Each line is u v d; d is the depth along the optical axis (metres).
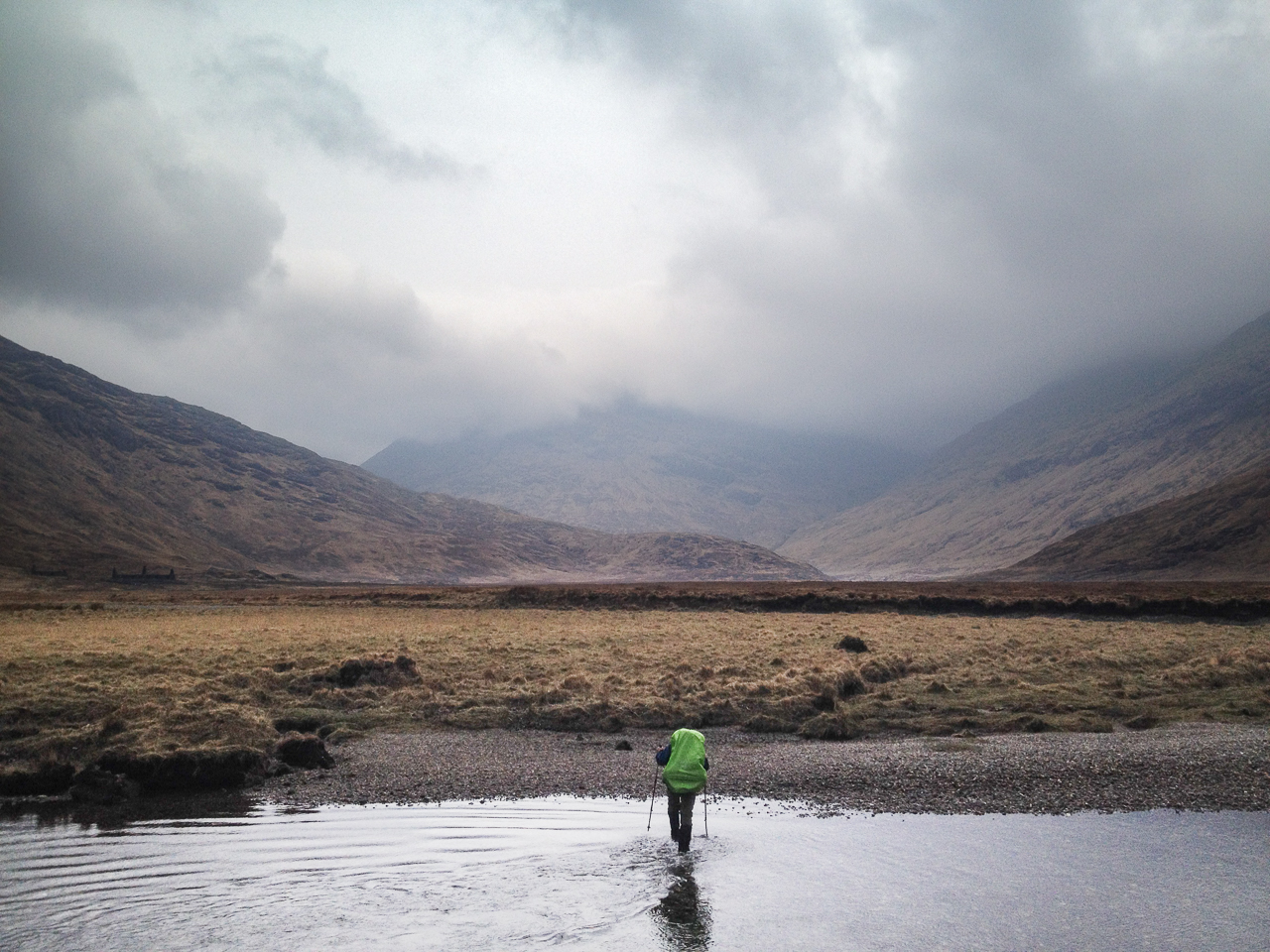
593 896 14.09
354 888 14.45
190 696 28.67
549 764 24.17
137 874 15.12
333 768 23.75
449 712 30.55
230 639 46.00
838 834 17.66
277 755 23.75
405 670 35.06
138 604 89.50
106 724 24.14
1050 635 51.97
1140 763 23.36
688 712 30.02
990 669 38.66
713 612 76.75
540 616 71.88
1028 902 13.88
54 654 36.16
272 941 12.29
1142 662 40.41
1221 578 193.62
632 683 34.25
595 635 51.62
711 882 14.78
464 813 19.27
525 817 18.95
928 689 34.22
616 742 27.02
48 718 26.05
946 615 71.75
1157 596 72.12
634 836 17.53
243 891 14.31
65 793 20.86
